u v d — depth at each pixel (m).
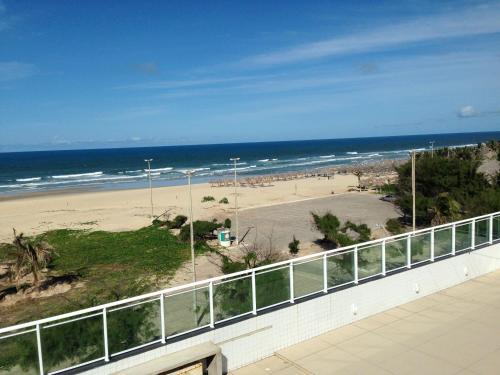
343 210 37.47
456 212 22.69
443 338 8.71
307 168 98.81
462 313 9.84
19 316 16.27
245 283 7.98
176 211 41.09
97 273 21.47
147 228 32.47
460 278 11.59
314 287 8.89
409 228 26.39
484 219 12.41
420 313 9.86
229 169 101.56
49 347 6.20
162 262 23.08
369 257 9.80
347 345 8.49
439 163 30.67
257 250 21.41
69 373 6.22
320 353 8.22
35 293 18.66
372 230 28.00
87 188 69.81
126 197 54.62
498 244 12.67
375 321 9.49
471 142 195.12
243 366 7.84
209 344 7.29
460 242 11.75
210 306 7.57
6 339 5.92
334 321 9.08
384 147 192.25
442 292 11.03
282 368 7.78
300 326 8.55
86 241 29.02
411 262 10.66
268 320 8.12
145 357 6.78
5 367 5.91
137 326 6.89
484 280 11.84
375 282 9.75
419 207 26.31
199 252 24.97
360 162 112.06
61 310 16.20
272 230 30.27
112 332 6.66
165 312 7.12
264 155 158.50
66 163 136.62
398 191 34.34
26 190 69.25
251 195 51.25
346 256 9.37
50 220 38.75
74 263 23.38
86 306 14.93
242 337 7.79
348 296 9.28
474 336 8.77
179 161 136.12
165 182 77.19
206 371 7.33
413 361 7.90
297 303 8.49
